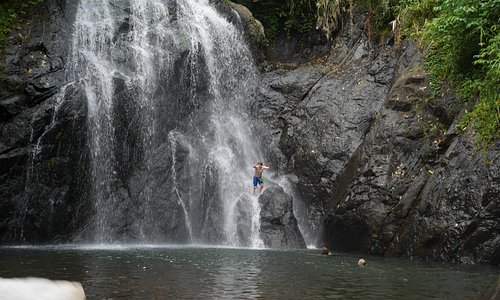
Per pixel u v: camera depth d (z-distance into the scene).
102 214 17.69
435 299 7.43
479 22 14.09
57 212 16.91
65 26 18.81
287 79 21.98
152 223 18.28
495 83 13.90
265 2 25.56
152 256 12.64
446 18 14.96
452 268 11.76
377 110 18.95
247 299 7.05
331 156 18.81
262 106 21.95
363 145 17.22
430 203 14.29
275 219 17.17
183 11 21.52
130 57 19.30
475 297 7.61
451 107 15.64
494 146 13.44
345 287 8.32
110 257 12.25
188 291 7.57
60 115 17.11
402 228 15.05
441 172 14.41
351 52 21.66
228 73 22.25
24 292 2.12
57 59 18.00
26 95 17.16
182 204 18.91
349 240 16.72
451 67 15.83
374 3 21.50
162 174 18.92
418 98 16.55
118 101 18.44
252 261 11.86
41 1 18.75
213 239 18.56
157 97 19.55
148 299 6.94
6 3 18.42
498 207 12.94
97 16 19.69
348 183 16.97
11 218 16.33
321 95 20.56
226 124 21.55
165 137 19.58
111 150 18.09
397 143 16.25
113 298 6.97
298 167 19.66
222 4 23.06
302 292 7.71
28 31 18.19
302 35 25.05
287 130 20.69
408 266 11.98
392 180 15.84
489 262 12.92
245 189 19.58
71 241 17.19
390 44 20.39
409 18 18.88
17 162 16.42
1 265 10.42
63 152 17.11
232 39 22.75
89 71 18.33
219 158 20.33
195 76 20.98
